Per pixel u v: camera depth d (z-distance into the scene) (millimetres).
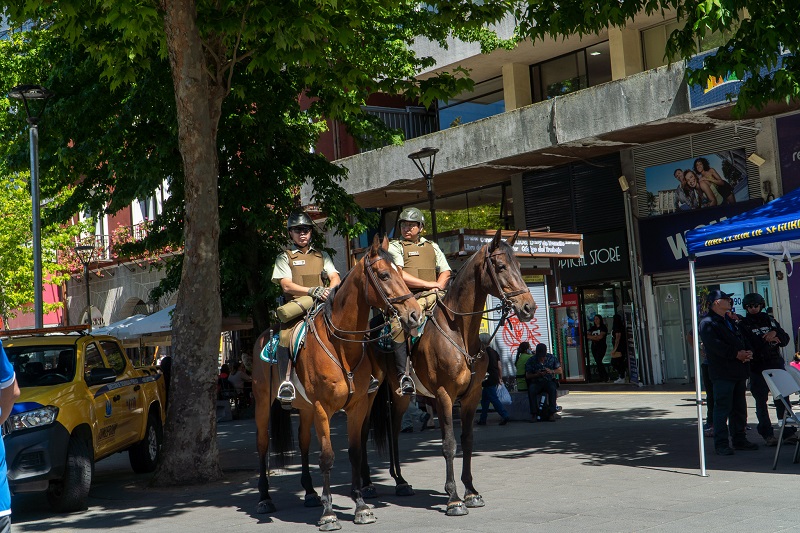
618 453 11422
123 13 10719
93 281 41312
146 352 35938
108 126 19031
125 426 11922
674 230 23109
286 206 20219
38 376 10812
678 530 6820
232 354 33625
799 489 8273
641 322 24031
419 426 16359
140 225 36719
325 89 15938
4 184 31344
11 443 9242
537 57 26875
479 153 24547
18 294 32625
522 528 7203
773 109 20438
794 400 16203
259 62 12180
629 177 24219
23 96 18469
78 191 20500
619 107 21469
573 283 25844
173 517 8930
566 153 24297
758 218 9836
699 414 9430
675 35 12188
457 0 13320
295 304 8461
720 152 22109
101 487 11664
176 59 11242
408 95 13727
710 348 10797
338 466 12172
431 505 8547
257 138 19156
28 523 9227
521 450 12461
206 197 11445
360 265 7945
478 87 28797
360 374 8086
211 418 11406
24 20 12180
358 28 13367
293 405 8742
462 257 17672
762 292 21562
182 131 11328
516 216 27312
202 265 11406
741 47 11188
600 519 7391
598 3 12039
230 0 11305
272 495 9977
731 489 8453
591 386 24828
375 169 27062
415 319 7590
